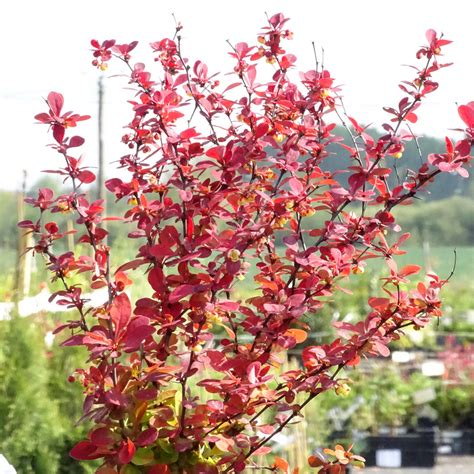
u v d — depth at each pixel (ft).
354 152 9.75
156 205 9.18
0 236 68.95
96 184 43.86
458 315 37.99
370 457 24.88
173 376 8.54
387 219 9.20
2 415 17.54
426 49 9.64
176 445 8.52
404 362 29.96
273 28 10.19
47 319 22.59
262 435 17.89
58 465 17.88
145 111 9.62
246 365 8.86
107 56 9.87
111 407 8.33
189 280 8.82
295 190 8.89
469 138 8.99
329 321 29.60
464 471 24.66
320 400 24.29
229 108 10.14
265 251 10.39
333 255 8.83
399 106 9.59
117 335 8.23
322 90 9.77
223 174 8.93
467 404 28.81
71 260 9.13
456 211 86.58
